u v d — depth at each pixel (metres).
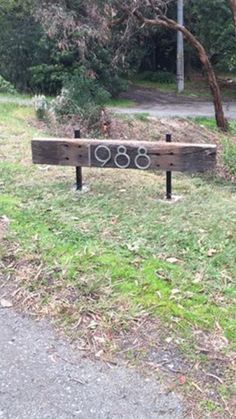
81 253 3.45
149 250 3.51
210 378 2.40
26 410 2.24
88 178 5.14
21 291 3.11
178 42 22.31
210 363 2.49
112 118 12.45
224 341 2.64
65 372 2.46
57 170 5.39
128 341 2.65
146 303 2.92
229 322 2.77
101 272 3.22
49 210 4.21
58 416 2.21
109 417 2.20
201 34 21.81
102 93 12.46
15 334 2.74
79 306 2.92
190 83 24.83
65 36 15.01
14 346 2.64
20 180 5.02
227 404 2.25
